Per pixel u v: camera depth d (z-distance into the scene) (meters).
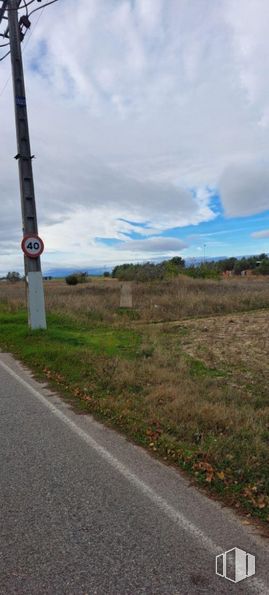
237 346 9.30
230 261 86.94
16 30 11.15
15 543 2.71
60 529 2.87
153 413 5.03
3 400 5.95
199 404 5.24
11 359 8.91
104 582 2.36
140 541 2.74
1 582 2.35
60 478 3.61
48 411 5.45
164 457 4.03
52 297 20.84
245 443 4.10
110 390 6.23
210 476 3.55
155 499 3.27
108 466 3.85
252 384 6.39
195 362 7.82
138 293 22.55
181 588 2.32
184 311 16.19
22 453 4.14
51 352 8.66
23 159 11.11
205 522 2.97
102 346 9.53
